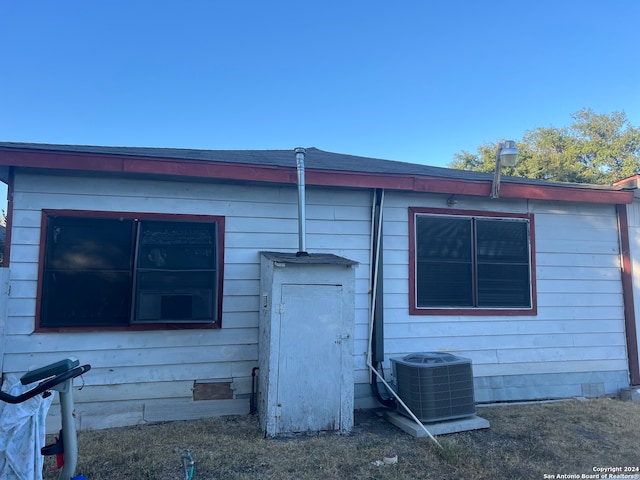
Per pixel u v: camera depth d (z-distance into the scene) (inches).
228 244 220.2
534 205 265.9
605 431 194.7
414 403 195.6
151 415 203.0
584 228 272.7
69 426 87.0
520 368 252.5
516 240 261.0
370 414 217.3
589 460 162.2
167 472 147.2
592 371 263.3
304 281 185.9
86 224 203.6
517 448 173.5
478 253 253.9
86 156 189.9
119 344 202.4
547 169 1188.5
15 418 87.1
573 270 267.9
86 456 159.9
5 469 84.6
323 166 239.6
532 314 257.8
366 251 237.6
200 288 213.3
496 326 251.8
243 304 218.8
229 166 205.2
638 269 278.4
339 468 151.4
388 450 167.9
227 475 145.2
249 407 214.2
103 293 202.4
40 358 193.2
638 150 1192.8
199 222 217.0
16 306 193.0
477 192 240.2
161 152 237.8
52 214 199.9
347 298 190.5
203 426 195.2
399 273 241.1
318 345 185.9
